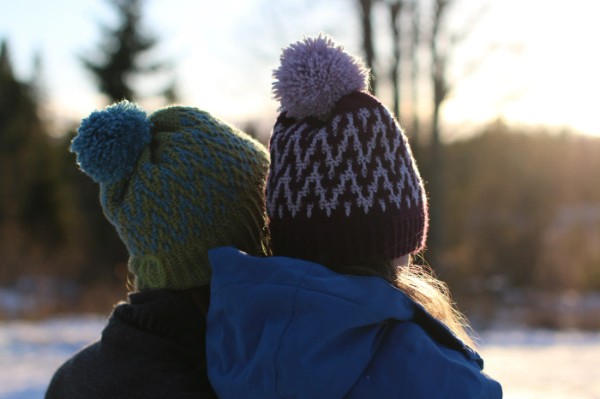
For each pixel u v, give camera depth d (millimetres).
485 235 21438
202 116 1647
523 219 22422
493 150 23016
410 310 1395
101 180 1590
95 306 15375
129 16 26281
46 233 26750
